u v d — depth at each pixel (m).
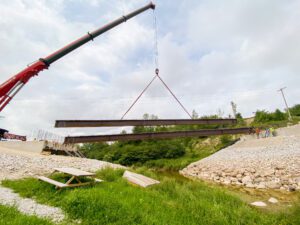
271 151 27.33
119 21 20.30
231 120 35.25
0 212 4.92
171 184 11.04
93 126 24.03
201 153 49.47
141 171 16.47
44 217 5.17
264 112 65.00
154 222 5.43
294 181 16.28
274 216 7.11
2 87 12.19
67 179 10.03
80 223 5.22
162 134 31.92
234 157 30.05
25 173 12.27
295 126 36.59
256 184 17.23
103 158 61.06
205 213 6.77
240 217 6.69
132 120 27.00
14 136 35.16
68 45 16.20
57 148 25.83
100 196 6.64
